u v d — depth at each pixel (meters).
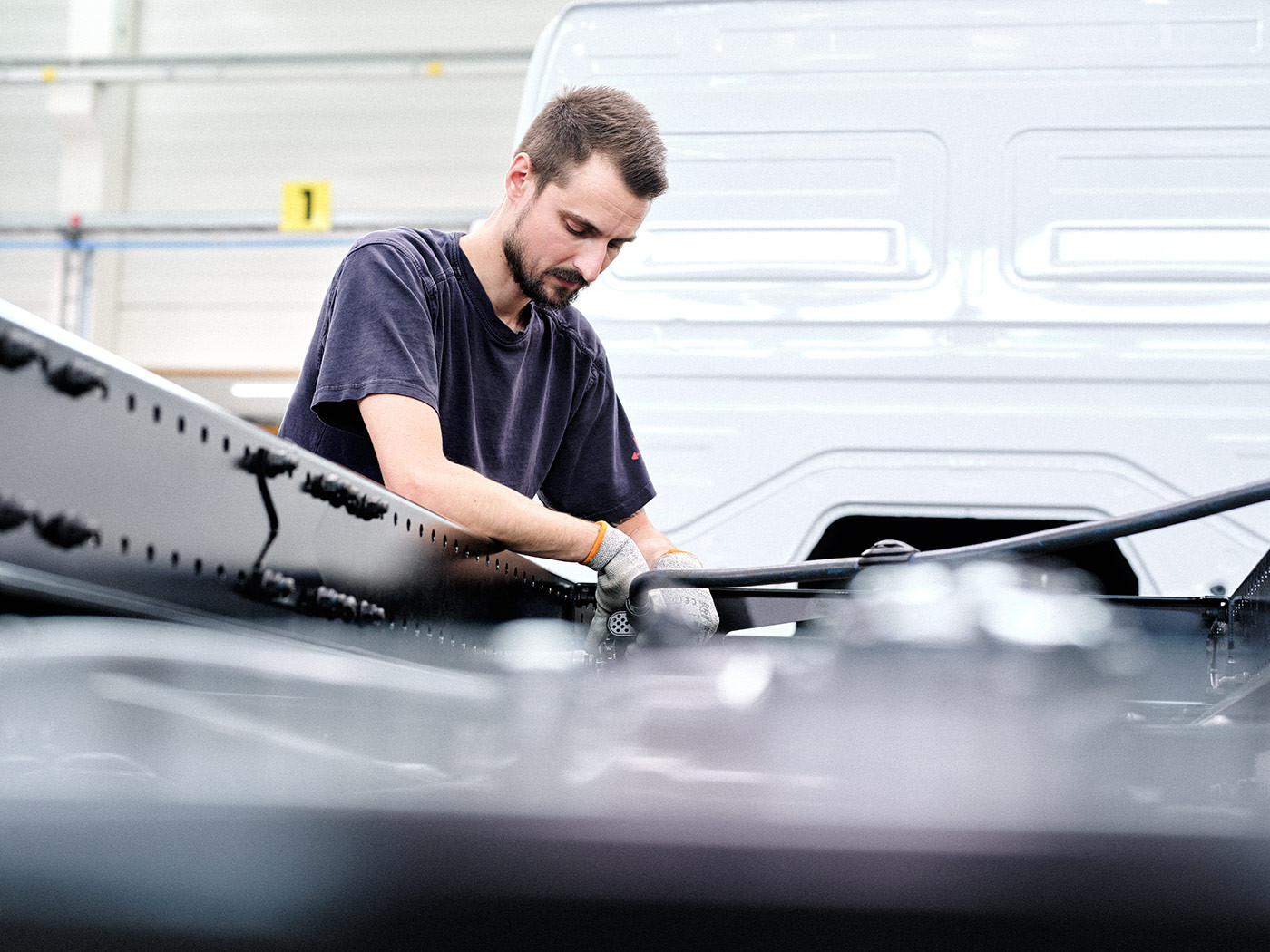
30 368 0.57
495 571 1.20
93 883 0.56
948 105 2.55
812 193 2.57
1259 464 2.45
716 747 0.85
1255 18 2.51
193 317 9.64
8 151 9.85
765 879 0.53
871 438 2.53
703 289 2.58
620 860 0.54
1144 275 2.49
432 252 1.53
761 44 2.60
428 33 9.28
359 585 0.89
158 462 0.66
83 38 9.46
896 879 0.53
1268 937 0.52
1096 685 0.92
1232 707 1.06
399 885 0.55
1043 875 0.52
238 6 9.55
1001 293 2.52
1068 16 2.54
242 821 0.55
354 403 1.38
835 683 0.91
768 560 2.52
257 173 9.46
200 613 0.70
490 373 1.58
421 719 0.94
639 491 1.85
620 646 1.33
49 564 0.58
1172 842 0.52
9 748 0.67
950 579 0.95
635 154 1.38
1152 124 2.51
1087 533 0.92
